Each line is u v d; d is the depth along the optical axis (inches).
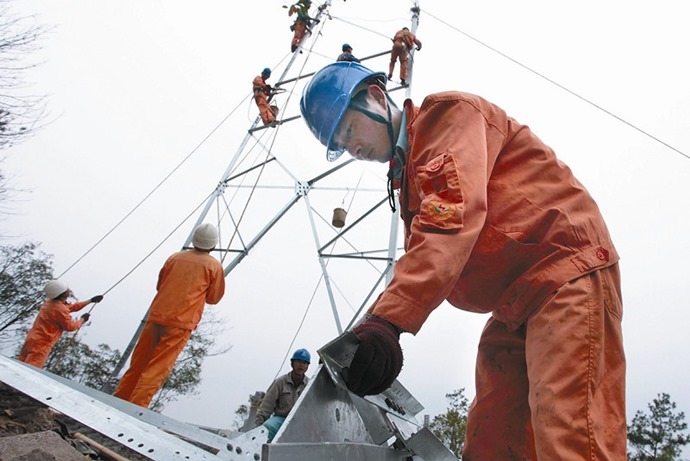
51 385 53.6
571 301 49.9
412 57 366.0
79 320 283.4
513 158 59.9
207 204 326.0
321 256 305.7
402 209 67.8
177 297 197.5
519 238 54.4
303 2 412.2
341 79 74.2
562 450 43.3
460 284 60.7
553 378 47.0
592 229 55.0
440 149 54.3
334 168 332.8
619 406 47.9
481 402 69.0
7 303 784.3
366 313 49.2
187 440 74.9
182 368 1069.8
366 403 69.7
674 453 1106.7
